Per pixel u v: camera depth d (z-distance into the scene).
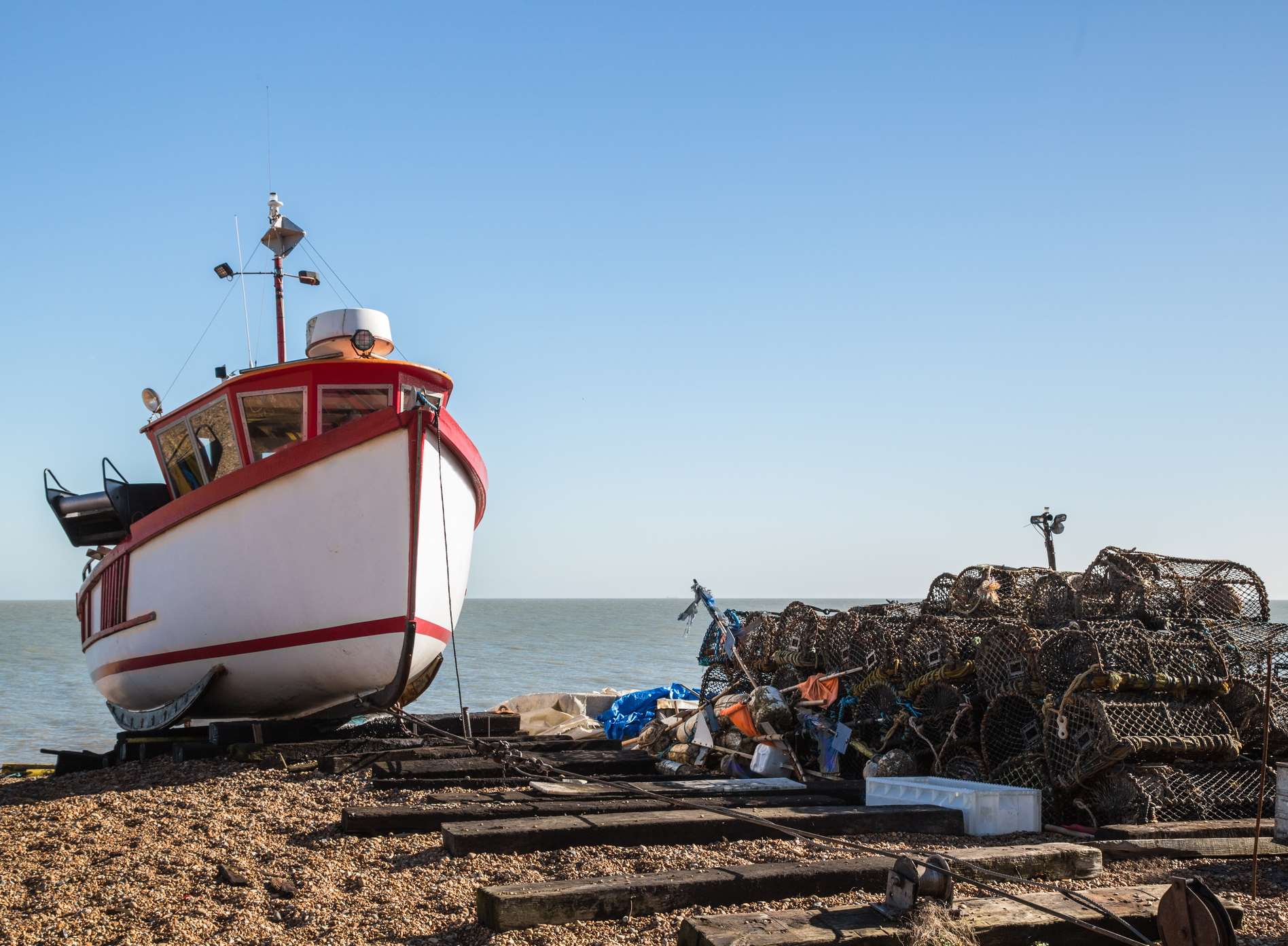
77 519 15.70
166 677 13.48
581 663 46.69
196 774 10.81
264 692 12.84
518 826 7.24
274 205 15.48
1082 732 8.89
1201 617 10.17
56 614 169.12
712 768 11.24
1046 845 7.05
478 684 35.59
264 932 5.60
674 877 5.95
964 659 10.05
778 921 5.08
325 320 13.23
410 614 11.61
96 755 13.98
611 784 9.52
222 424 13.05
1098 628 9.43
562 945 5.27
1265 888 6.70
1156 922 5.41
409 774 10.15
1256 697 9.30
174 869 6.82
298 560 11.88
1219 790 8.79
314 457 11.58
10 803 9.85
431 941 5.43
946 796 8.42
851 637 11.26
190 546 12.73
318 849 7.32
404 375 12.64
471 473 13.13
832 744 10.71
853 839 7.75
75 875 6.71
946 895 5.16
